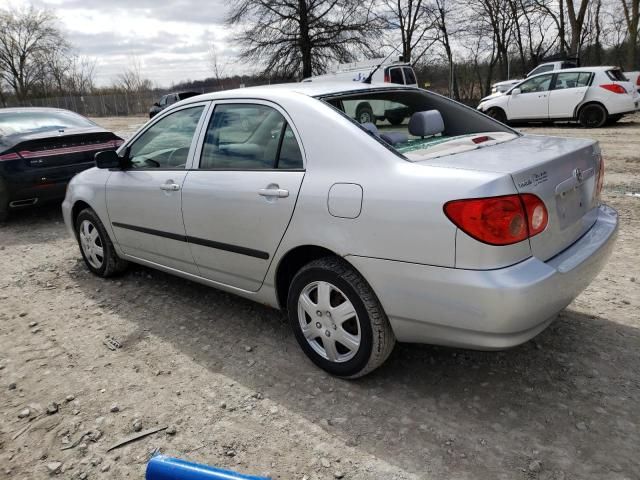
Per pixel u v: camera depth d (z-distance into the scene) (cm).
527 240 237
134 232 420
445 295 240
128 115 4975
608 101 1373
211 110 358
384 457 241
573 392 278
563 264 251
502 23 3344
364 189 262
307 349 311
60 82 5766
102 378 319
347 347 287
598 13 3366
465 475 228
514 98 1538
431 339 259
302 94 313
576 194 276
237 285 348
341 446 250
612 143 1098
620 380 285
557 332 337
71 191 490
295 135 300
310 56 2895
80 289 466
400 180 253
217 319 389
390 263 254
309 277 293
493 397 278
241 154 330
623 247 483
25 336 381
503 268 231
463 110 365
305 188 285
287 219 293
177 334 370
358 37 2862
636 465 227
